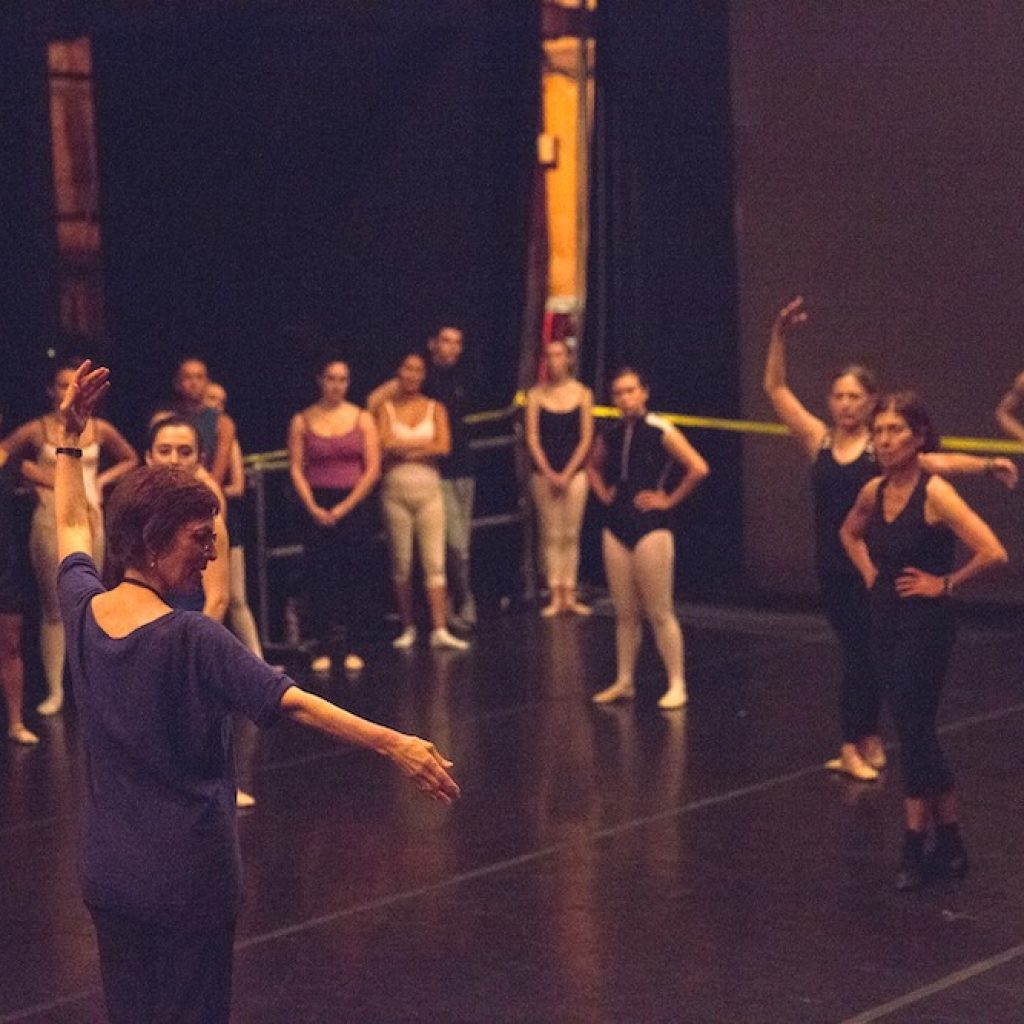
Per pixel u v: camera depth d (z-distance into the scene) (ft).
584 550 49.57
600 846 26.99
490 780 30.86
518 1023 20.35
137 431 48.34
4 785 31.35
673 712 35.29
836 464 28.89
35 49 42.73
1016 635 41.65
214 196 48.42
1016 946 22.36
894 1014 20.29
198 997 14.10
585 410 44.73
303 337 48.06
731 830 27.58
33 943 23.57
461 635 43.37
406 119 47.88
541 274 46.93
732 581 47.37
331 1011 20.85
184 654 13.76
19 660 34.19
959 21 43.21
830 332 45.34
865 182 44.57
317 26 47.93
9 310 42.96
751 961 22.09
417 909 24.38
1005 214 43.16
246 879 25.85
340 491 39.68
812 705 35.50
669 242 46.93
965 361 43.86
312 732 34.58
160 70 47.83
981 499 43.83
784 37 45.11
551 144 46.42
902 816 28.04
